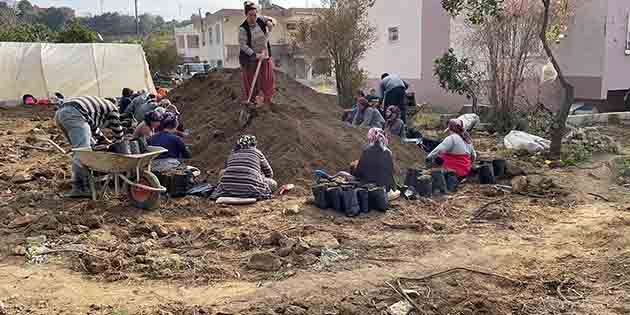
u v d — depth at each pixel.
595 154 11.68
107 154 7.34
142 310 4.90
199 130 11.29
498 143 13.09
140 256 6.01
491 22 15.00
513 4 14.77
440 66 16.52
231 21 45.44
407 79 21.08
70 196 8.23
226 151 9.91
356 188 7.75
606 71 18.80
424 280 5.51
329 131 10.43
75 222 7.01
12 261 6.00
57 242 6.48
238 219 7.31
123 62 23.56
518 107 15.59
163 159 8.58
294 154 9.41
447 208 7.89
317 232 6.78
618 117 16.20
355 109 13.19
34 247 6.30
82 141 7.93
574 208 7.89
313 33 21.02
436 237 6.73
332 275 5.62
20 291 5.29
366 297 5.12
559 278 5.54
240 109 11.20
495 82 15.24
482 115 16.25
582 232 6.85
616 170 9.92
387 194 8.06
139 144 7.81
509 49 15.02
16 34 33.00
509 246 6.43
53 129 15.70
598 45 18.73
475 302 5.02
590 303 5.05
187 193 8.40
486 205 7.92
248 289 5.32
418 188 8.45
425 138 12.08
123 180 7.74
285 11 44.78
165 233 6.79
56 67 22.36
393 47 21.53
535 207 7.95
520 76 15.16
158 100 12.94
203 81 15.23
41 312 4.88
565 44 19.48
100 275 5.68
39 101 21.58
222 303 5.03
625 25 19.00
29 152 11.98
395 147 10.63
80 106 8.05
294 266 5.86
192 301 5.09
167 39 62.06
